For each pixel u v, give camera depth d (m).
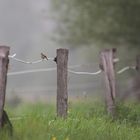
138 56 32.91
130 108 27.62
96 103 29.97
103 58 28.30
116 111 27.36
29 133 19.67
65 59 24.53
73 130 21.45
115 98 27.94
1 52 20.05
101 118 25.31
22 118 22.25
